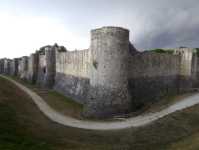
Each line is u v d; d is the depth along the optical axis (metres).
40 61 50.31
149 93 28.62
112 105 18.81
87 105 20.33
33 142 10.42
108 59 19.27
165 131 13.72
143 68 27.83
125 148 11.03
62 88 35.03
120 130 14.70
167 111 19.34
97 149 10.83
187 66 36.72
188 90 32.34
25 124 14.28
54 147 10.52
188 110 18.77
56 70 40.91
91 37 20.81
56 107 24.94
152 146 11.30
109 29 19.17
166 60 33.69
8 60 90.50
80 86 28.33
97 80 19.97
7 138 9.84
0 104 18.16
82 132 14.47
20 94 31.23
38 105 25.94
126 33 20.12
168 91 33.94
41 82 48.59
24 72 65.94
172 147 10.92
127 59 20.53
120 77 19.62
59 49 40.62
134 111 20.17
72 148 10.79
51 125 16.36
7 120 13.73
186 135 12.86
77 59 30.08
